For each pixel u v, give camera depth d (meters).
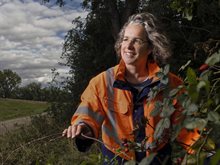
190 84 1.59
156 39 3.19
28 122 15.76
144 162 1.47
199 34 11.60
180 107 1.77
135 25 3.21
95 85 3.16
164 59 3.22
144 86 3.07
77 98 17.19
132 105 3.05
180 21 12.52
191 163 1.70
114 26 17.83
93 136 2.98
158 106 1.89
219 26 11.30
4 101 47.41
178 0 4.07
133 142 2.37
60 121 16.00
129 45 3.16
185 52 11.98
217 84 1.72
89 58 17.69
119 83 3.11
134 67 3.14
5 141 10.76
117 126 3.06
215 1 10.37
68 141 8.78
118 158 2.89
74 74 17.77
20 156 8.62
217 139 1.64
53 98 17.05
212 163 1.33
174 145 2.14
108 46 17.30
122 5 18.31
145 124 2.61
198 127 1.60
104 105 3.09
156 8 12.77
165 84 2.02
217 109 1.68
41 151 8.53
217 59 1.65
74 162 7.70
